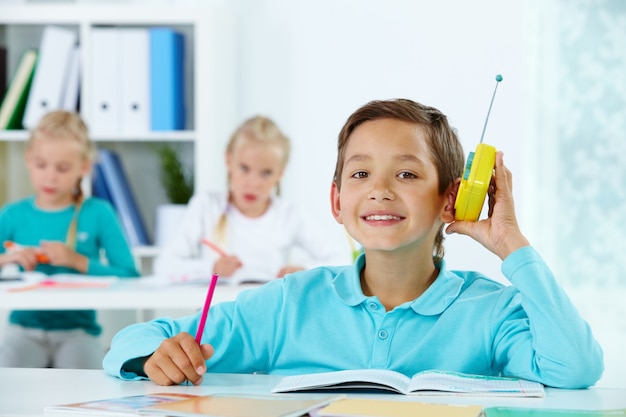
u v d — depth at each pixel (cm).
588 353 120
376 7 423
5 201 411
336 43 426
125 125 391
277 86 428
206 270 308
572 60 444
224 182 408
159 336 131
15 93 393
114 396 112
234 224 331
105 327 380
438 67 421
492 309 132
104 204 349
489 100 419
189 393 113
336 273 143
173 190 402
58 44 389
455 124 421
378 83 425
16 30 408
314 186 428
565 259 447
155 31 389
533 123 446
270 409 95
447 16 420
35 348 307
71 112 346
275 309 139
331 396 105
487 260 409
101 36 390
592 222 446
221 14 402
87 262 314
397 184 131
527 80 445
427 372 120
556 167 446
